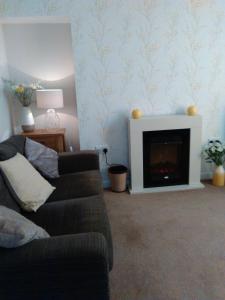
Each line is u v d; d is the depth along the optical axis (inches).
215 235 90.2
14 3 114.5
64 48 135.9
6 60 133.9
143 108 130.2
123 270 74.8
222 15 123.3
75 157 106.5
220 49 127.1
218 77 130.3
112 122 130.5
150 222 100.1
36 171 88.1
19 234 43.6
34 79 138.2
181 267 75.4
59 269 44.2
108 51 122.2
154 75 126.9
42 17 118.0
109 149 133.7
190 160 130.4
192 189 129.6
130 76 125.9
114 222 100.8
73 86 140.6
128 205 115.1
